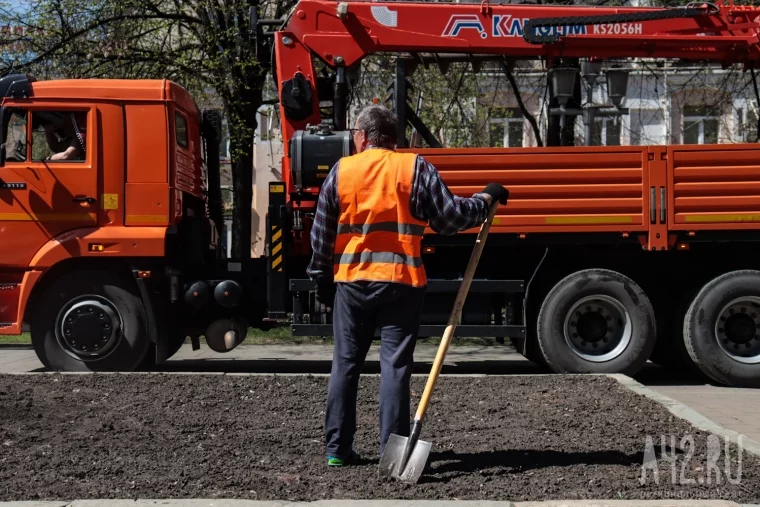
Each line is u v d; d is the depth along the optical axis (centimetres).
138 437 513
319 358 1137
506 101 1738
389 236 442
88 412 581
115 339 852
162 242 848
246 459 468
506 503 376
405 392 441
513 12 952
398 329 444
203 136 1018
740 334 877
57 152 863
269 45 1030
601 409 600
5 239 848
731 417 672
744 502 393
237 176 1509
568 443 502
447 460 466
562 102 977
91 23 1460
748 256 905
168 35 1527
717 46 953
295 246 889
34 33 1450
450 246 880
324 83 976
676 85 1853
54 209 852
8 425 538
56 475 429
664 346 980
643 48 958
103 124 859
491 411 596
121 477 428
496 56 991
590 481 421
